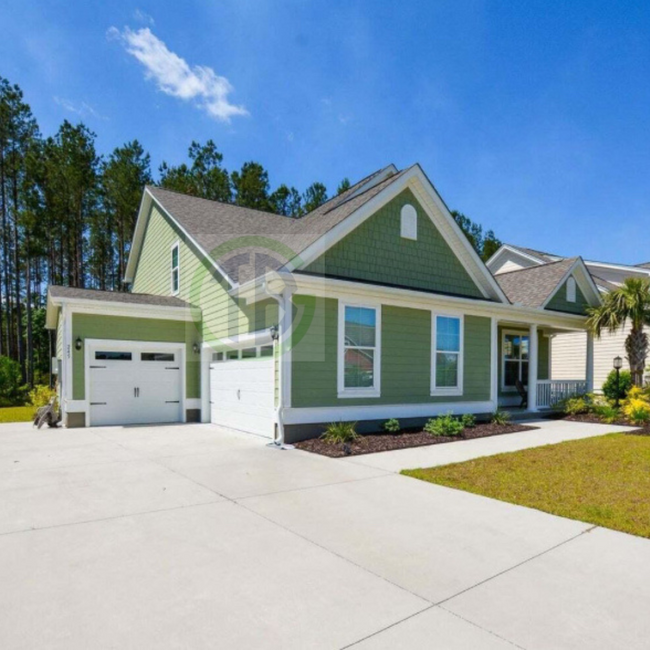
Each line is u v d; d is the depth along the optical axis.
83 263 29.52
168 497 5.62
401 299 11.09
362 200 11.61
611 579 3.57
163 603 3.18
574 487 6.16
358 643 2.74
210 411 12.91
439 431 10.18
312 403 9.68
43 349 30.08
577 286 16.36
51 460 7.70
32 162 25.09
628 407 13.45
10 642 2.73
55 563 3.80
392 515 5.03
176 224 15.01
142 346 12.61
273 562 3.83
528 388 14.59
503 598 3.28
